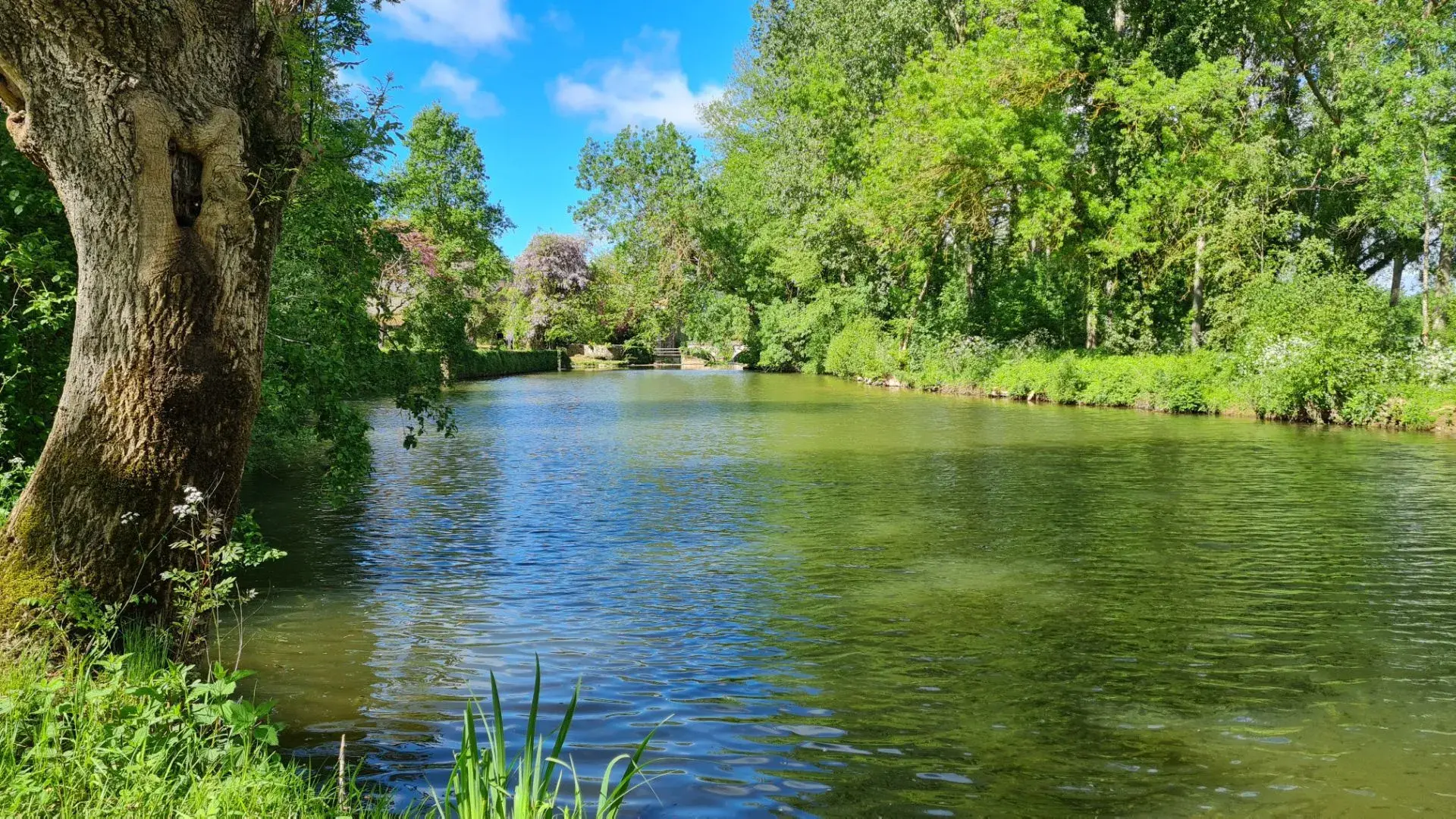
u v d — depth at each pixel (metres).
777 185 42.84
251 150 5.27
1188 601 7.31
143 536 4.88
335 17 7.11
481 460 16.09
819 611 7.08
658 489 12.97
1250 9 28.47
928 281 39.56
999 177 30.38
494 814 2.92
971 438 19.30
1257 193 27.30
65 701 3.85
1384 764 4.42
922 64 33.25
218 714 3.71
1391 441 18.03
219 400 5.09
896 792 4.15
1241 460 15.41
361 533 10.05
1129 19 31.88
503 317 64.69
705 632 6.57
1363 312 21.98
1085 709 5.13
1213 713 5.08
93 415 4.83
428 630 6.59
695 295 58.47
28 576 4.68
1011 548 9.22
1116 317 31.39
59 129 4.67
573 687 5.47
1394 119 23.42
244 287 5.20
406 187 40.78
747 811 3.96
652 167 60.25
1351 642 6.30
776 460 15.94
